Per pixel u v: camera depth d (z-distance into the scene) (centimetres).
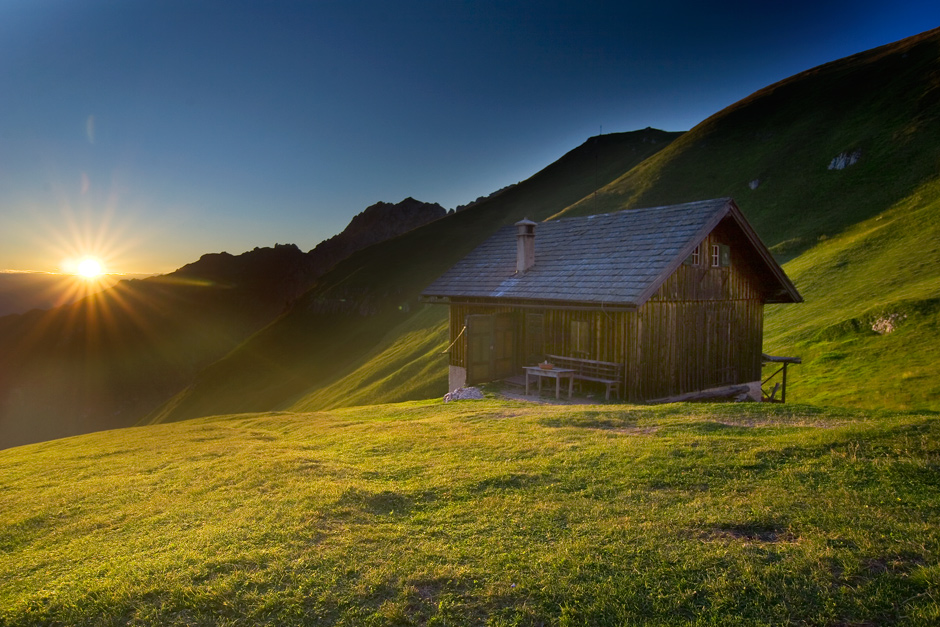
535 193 19538
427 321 11194
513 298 2575
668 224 2367
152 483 1198
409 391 7325
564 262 2612
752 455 998
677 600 547
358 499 896
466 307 3012
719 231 2441
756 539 671
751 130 11719
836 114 10100
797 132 10375
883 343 3209
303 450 1446
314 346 15725
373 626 543
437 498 888
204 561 691
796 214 8000
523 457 1117
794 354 3619
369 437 1532
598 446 1148
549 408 1858
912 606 509
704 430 1284
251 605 586
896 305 3434
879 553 605
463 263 3247
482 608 560
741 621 512
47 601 633
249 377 14825
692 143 12606
